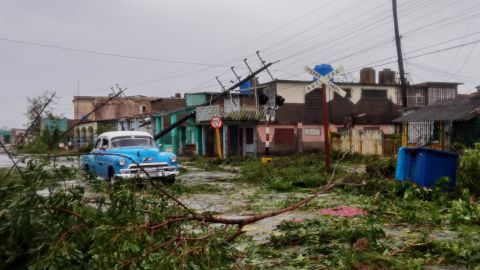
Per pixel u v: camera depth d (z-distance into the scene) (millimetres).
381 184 11469
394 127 35594
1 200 4438
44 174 4668
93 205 4844
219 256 4453
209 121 32750
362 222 7793
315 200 10875
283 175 15977
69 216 4293
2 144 4801
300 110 33188
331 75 15414
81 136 53250
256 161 25094
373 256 5473
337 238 6551
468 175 11047
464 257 5508
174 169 14805
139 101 60812
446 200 10070
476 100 21328
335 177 14008
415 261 5340
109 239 4078
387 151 26375
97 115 60375
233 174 20172
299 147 33031
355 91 34906
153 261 4016
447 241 6430
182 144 40438
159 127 44031
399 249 5996
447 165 11000
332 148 25781
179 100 48969
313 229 7273
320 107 33750
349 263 5270
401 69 27797
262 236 7098
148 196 5008
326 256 5762
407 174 11289
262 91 34625
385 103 35688
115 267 3932
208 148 36250
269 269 5297
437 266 5363
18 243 4066
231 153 35281
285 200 11164
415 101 37250
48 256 3756
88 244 4266
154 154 14555
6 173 4816
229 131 35375
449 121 20875
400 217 8242
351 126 31469
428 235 6938
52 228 4062
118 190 4871
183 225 5141
